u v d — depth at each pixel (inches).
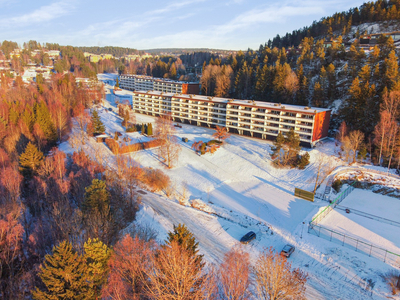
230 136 3816.4
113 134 3846.0
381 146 2637.8
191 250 1191.6
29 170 2266.2
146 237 1616.6
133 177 2586.1
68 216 1710.1
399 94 2743.6
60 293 1064.2
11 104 3954.2
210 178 2760.8
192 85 6013.8
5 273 1429.6
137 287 1071.0
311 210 2121.1
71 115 4616.1
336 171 2637.8
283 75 4303.6
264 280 1017.5
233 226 1959.9
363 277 1397.6
